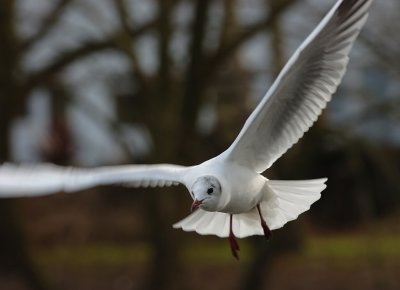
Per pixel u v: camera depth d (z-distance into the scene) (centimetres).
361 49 1503
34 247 1966
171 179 710
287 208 743
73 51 1571
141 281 1662
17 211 1639
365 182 1747
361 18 696
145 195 1568
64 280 1742
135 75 1505
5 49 1535
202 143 1633
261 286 1574
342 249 1836
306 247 1828
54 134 2194
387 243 1817
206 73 1488
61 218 2023
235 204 707
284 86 691
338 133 1521
